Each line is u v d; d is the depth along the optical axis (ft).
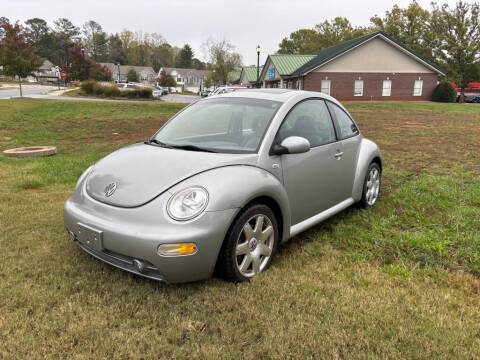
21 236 12.70
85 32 402.31
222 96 13.55
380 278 10.27
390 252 12.08
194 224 8.61
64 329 7.99
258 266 10.16
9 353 7.29
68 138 38.11
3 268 10.52
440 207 16.14
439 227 13.97
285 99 12.17
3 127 43.80
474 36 138.62
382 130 45.16
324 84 115.65
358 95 118.01
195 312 8.53
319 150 12.24
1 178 20.25
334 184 13.20
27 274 10.20
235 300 8.96
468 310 8.91
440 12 144.56
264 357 7.37
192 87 334.24
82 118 55.93
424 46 153.69
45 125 47.09
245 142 10.87
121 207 9.19
